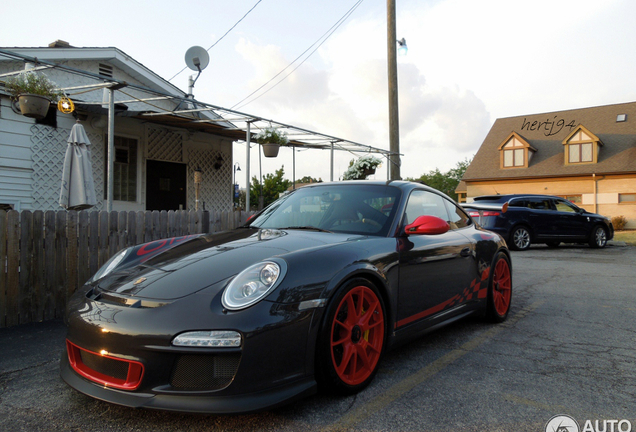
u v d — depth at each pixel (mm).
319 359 2037
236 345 1776
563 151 24125
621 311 4219
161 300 1910
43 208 7797
